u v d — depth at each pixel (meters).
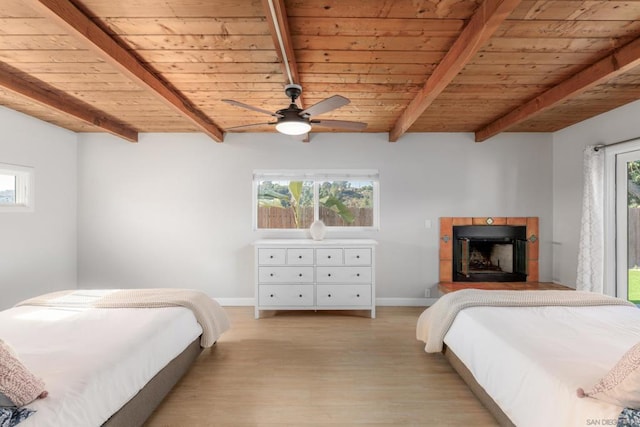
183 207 4.45
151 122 3.96
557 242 4.39
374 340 3.26
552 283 4.38
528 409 1.55
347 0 1.73
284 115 2.41
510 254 4.55
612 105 3.37
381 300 4.48
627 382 1.17
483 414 2.09
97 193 4.40
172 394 2.30
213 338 2.79
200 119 3.62
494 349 1.92
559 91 2.82
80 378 1.49
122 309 2.52
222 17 1.86
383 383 2.46
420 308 4.34
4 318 2.28
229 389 2.37
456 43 2.09
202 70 2.53
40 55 2.31
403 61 2.39
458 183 4.47
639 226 3.35
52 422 1.27
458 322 2.43
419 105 2.96
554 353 1.69
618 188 3.51
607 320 2.20
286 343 3.19
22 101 3.21
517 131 4.42
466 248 4.48
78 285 4.42
